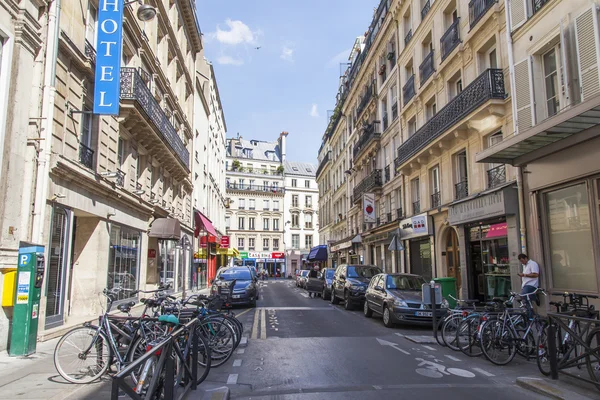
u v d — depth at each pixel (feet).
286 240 233.14
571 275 32.94
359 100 105.81
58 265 33.86
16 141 26.78
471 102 45.65
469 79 49.47
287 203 236.43
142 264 56.75
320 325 39.17
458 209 49.70
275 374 21.47
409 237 66.49
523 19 37.83
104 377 19.70
